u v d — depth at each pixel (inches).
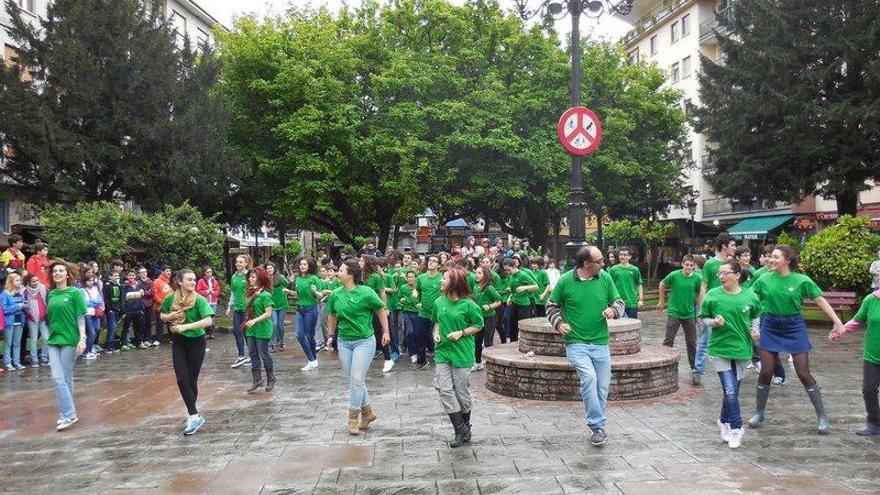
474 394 354.6
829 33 928.9
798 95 927.0
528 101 1017.5
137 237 672.4
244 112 1059.3
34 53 874.8
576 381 331.0
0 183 864.3
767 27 968.3
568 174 1026.7
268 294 377.1
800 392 342.6
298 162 984.9
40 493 209.8
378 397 351.6
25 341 532.7
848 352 489.7
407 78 1005.8
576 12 427.8
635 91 1172.5
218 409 329.7
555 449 245.0
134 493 207.2
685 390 355.6
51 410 338.6
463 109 990.4
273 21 1164.5
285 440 266.1
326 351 550.3
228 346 608.4
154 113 901.8
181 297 283.4
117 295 593.6
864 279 673.0
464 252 809.5
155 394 374.0
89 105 855.1
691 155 1697.8
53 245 651.5
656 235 1407.5
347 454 243.9
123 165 887.1
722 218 1563.7
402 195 1023.0
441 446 252.2
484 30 1110.4
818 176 926.4
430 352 519.5
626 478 209.9
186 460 241.4
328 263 568.4
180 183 906.1
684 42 1723.7
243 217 1167.0
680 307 391.9
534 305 533.0
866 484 200.5
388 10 1107.9
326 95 1006.4
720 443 249.4
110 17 882.1
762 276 276.5
